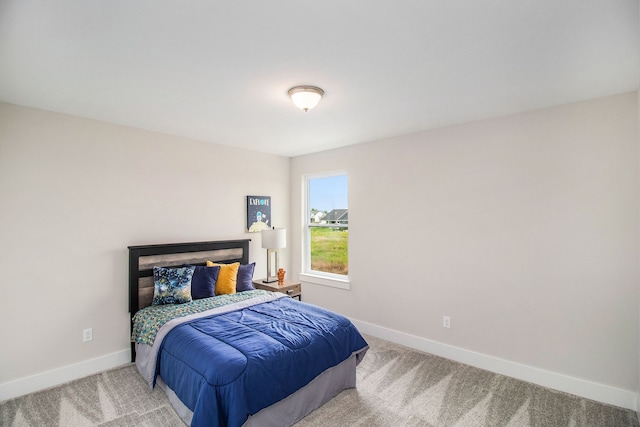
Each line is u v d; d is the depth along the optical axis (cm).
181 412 217
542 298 265
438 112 275
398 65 190
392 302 360
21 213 252
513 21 146
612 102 236
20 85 214
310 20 144
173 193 345
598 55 178
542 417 221
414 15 141
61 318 269
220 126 315
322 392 235
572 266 252
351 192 399
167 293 303
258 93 231
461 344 308
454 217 313
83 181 283
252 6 133
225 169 395
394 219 358
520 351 275
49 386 260
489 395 249
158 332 253
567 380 253
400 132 339
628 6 134
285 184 470
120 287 304
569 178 253
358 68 193
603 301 240
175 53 174
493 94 235
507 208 282
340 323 262
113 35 155
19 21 142
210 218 378
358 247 392
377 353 327
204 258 364
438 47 169
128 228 311
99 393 250
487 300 293
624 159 232
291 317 267
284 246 409
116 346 299
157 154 333
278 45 166
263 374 193
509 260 281
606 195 238
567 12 139
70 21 143
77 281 278
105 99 241
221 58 179
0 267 242
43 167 262
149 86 217
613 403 234
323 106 259
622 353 233
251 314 276
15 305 248
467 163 305
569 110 253
